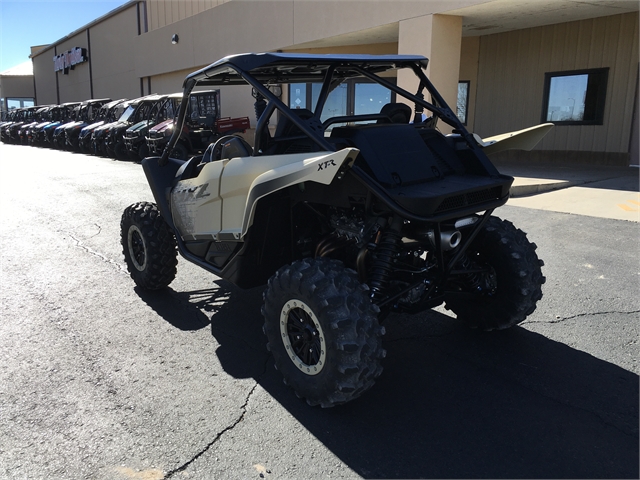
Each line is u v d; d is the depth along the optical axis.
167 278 4.65
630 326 3.90
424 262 3.43
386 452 2.58
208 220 3.82
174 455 2.56
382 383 3.21
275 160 3.13
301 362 2.95
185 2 23.39
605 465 2.46
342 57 3.26
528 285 3.48
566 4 10.90
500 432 2.72
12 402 3.01
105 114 21.42
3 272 5.38
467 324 3.90
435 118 3.71
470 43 15.35
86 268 5.52
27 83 50.06
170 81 25.48
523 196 8.73
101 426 2.78
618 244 5.91
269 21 16.95
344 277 2.77
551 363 3.41
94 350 3.66
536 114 14.18
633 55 11.92
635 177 10.34
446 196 2.81
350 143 3.04
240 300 4.60
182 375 3.32
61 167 15.82
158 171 4.63
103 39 32.56
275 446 2.62
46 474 2.42
